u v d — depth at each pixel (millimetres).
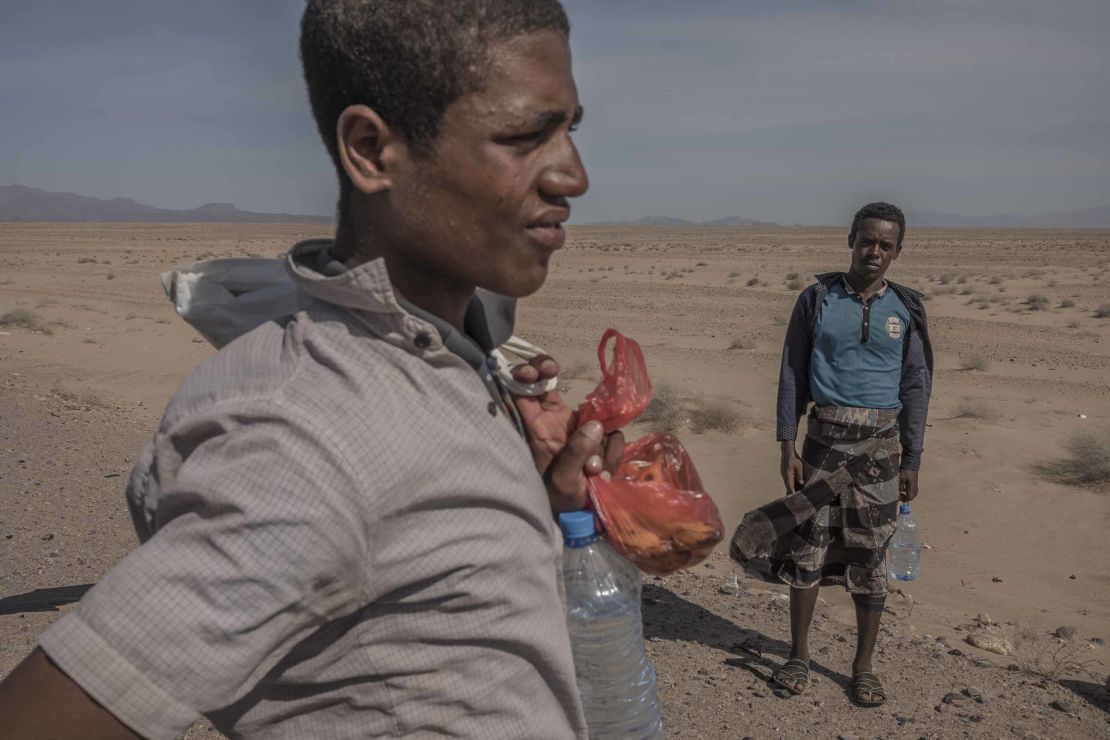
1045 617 6551
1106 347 19641
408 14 991
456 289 1149
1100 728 4578
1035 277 39656
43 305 25703
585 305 27562
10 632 4609
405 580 976
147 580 894
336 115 1070
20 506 7004
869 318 4531
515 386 1334
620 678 1383
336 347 999
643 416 12711
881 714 4508
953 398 14383
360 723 1039
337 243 1161
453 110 1014
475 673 1032
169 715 894
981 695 4816
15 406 11414
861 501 4566
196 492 919
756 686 4691
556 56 1057
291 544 900
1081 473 9852
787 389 4781
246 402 949
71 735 876
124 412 11781
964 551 7961
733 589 6266
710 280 37938
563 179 1066
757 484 9766
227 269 1417
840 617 6152
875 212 4578
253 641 914
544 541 1122
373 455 937
